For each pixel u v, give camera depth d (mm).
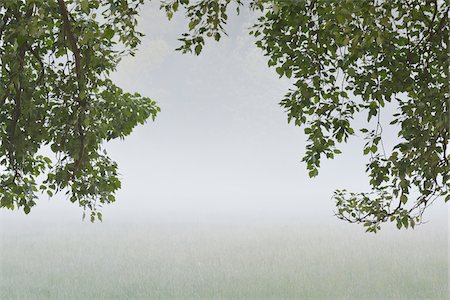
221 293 16141
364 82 6918
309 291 16141
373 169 7215
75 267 20781
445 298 14891
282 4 6254
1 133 8234
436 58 6855
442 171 6516
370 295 15625
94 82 8266
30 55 8406
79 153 7871
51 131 8305
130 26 6852
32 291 16922
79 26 7078
